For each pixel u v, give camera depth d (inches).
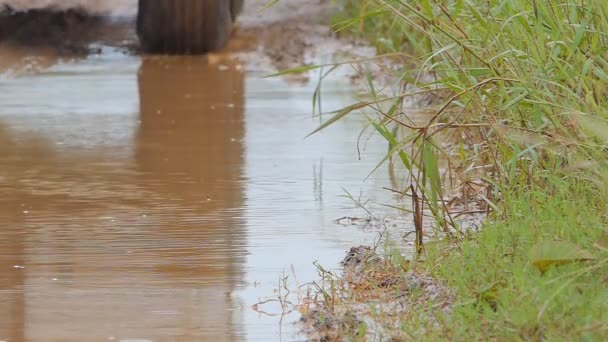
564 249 457.1
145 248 571.8
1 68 1288.1
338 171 757.9
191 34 1374.3
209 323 461.1
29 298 494.3
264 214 641.6
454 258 510.9
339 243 581.3
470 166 634.8
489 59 590.2
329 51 1366.9
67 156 804.6
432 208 573.9
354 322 454.0
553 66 560.4
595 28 582.9
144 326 457.7
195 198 679.1
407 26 1125.1
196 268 538.0
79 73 1256.8
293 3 1541.6
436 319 447.5
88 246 575.5
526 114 595.8
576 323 405.1
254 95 1104.2
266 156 808.9
